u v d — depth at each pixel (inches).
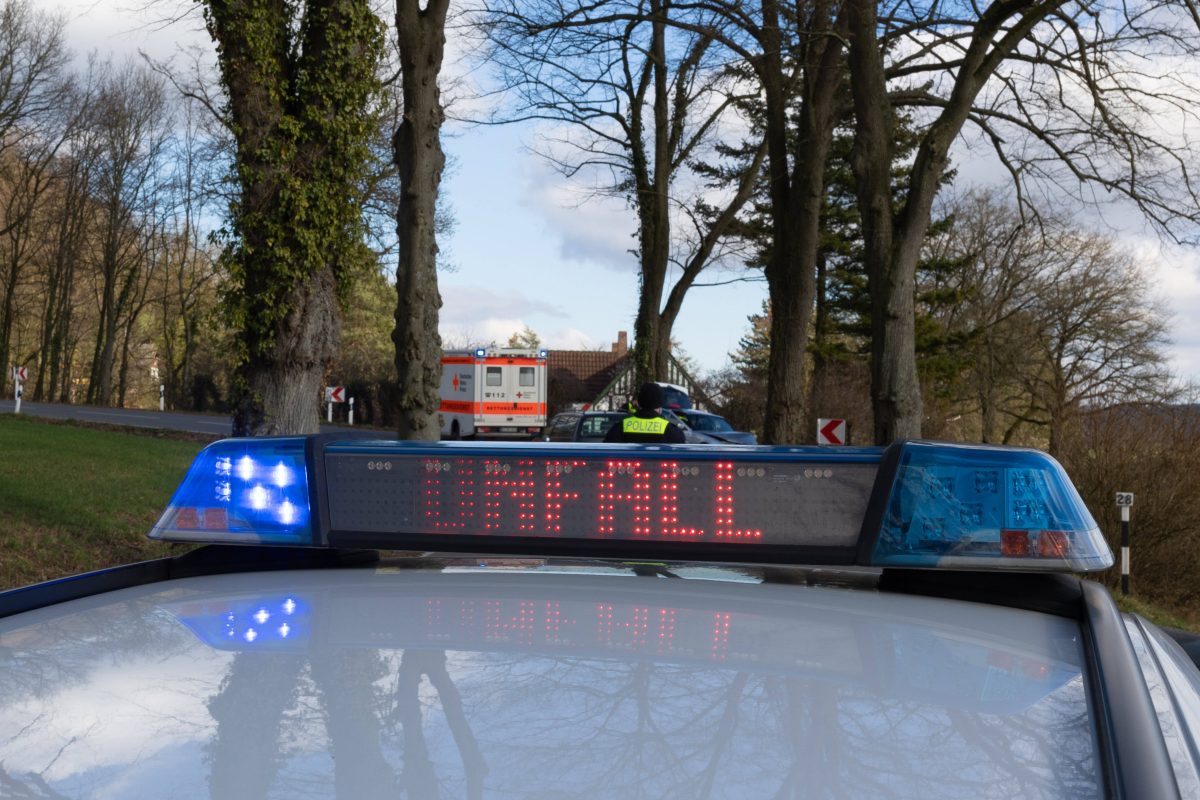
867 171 646.5
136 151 2095.2
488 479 51.0
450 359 1362.0
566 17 705.6
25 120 1829.5
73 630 41.5
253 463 53.4
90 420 1336.1
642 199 1122.0
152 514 519.5
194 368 2415.1
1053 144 669.3
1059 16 622.2
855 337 1818.4
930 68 700.0
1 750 28.8
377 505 52.7
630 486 49.1
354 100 503.8
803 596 46.9
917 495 47.6
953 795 26.3
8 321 2299.5
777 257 888.3
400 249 495.2
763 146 1152.2
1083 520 47.1
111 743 29.1
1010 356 1664.6
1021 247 1601.9
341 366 2063.2
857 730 30.2
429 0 488.7
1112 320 1603.1
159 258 2381.9
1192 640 58.6
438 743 28.8
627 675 35.1
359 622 42.1
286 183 484.1
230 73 483.8
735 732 29.7
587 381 2492.6
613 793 25.6
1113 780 27.4
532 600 45.6
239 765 27.3
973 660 37.7
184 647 38.7
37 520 458.3
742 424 1701.5
